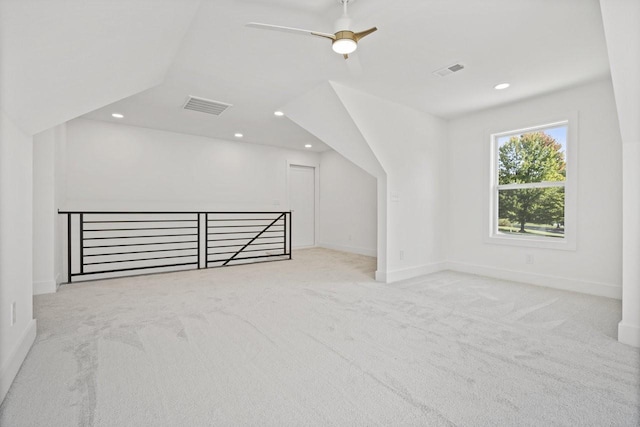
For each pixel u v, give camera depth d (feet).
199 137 18.15
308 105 11.75
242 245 19.79
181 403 4.64
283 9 6.53
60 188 12.75
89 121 15.05
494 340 6.86
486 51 8.20
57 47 4.58
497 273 12.91
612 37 5.44
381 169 12.10
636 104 6.12
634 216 6.63
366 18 6.77
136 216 16.28
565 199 11.05
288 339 6.90
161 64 8.36
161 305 9.22
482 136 13.38
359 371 5.58
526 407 4.58
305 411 4.49
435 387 5.09
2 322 4.95
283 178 21.53
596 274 10.35
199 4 6.23
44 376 5.31
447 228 14.73
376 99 11.53
